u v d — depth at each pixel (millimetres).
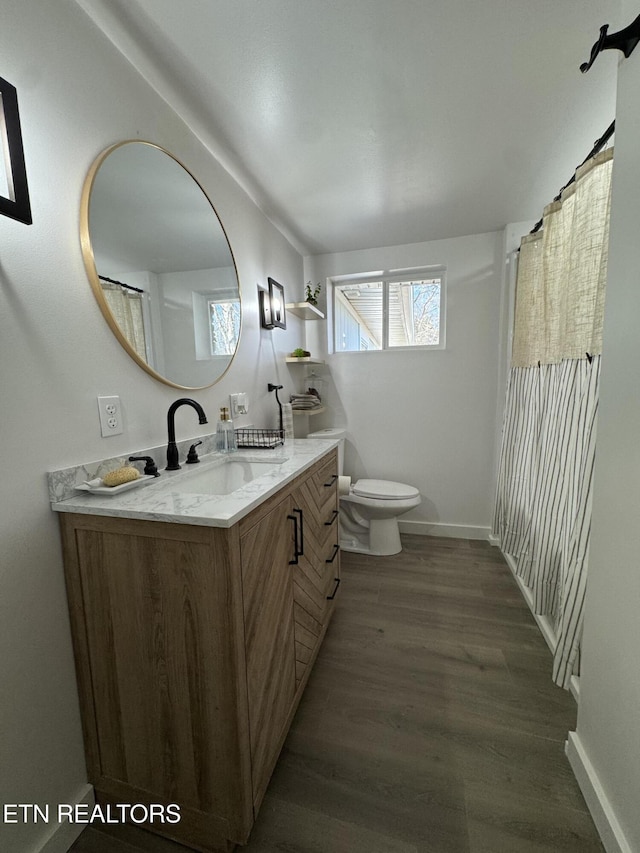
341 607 1962
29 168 866
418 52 1152
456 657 1592
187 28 1059
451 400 2791
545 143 1600
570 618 1381
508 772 1107
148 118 1246
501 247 2559
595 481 1031
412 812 1006
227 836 924
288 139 1547
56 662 941
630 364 877
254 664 947
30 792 884
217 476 1439
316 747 1195
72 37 969
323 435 2834
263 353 2154
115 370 1126
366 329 3076
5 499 824
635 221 857
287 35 1088
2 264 812
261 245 2125
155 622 907
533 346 2037
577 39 1112
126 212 1148
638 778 824
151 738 957
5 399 823
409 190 1973
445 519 2902
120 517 887
